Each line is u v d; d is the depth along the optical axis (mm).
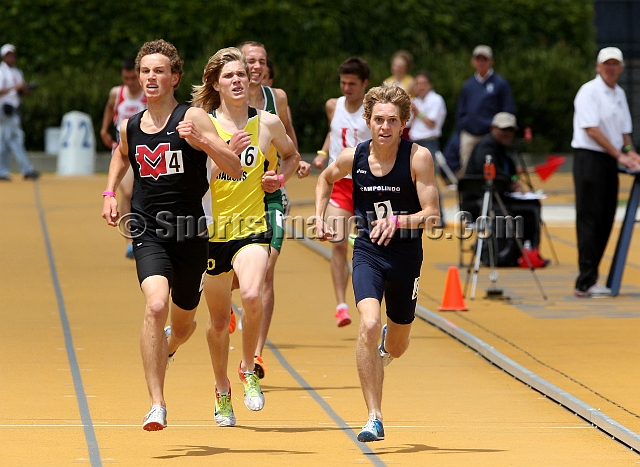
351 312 32469
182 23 83750
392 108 19109
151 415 17625
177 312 19656
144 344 18047
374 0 87375
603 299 34562
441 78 85062
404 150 19516
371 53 87625
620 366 25141
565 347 27266
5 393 22359
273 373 24859
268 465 17547
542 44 90500
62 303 32719
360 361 18500
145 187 18828
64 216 52938
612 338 28406
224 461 17781
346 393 23000
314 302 33969
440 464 17719
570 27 91688
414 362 26156
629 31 97062
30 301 32906
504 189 36938
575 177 34844
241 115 20922
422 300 34188
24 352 26312
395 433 19859
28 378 23719
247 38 84312
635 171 34344
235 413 21344
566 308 32875
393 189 19500
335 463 17734
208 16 83938
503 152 42156
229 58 20750
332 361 26109
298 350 27312
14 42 82625
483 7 89750
